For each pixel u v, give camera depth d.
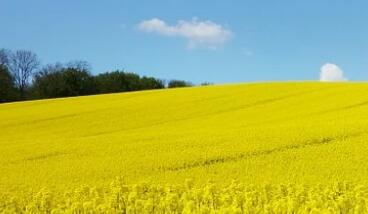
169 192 12.70
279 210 10.54
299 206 11.02
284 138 21.98
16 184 17.27
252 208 10.92
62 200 12.99
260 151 20.48
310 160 18.97
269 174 17.38
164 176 17.86
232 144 21.69
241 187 13.22
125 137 25.67
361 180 15.91
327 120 27.80
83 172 19.06
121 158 20.84
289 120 29.41
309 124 25.92
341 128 23.34
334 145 20.84
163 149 21.86
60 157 22.11
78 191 13.56
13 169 20.23
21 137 30.89
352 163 18.28
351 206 11.06
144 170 18.89
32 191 14.76
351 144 20.86
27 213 12.12
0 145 25.98
